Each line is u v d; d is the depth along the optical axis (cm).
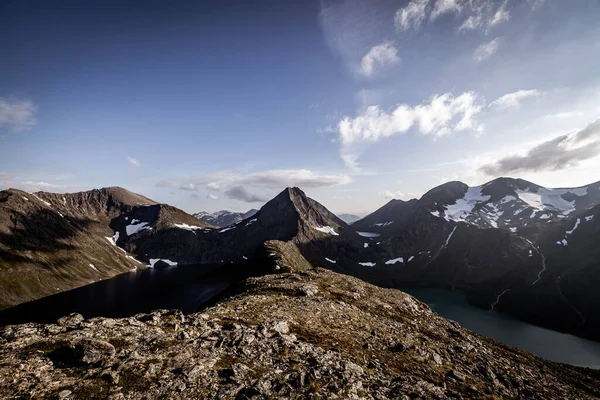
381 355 2789
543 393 2859
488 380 2797
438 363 2936
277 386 1777
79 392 1450
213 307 3756
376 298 6100
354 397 1812
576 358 11500
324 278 7438
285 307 4066
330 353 2472
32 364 1631
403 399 1908
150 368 1736
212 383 1711
